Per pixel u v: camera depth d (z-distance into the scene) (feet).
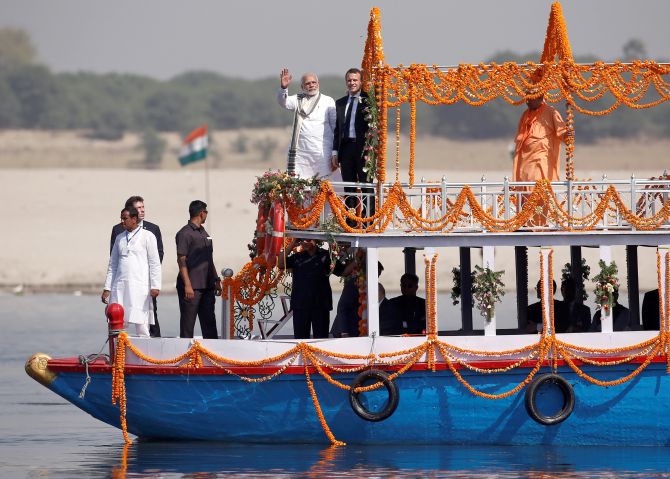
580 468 185.26
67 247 610.24
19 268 563.07
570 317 208.74
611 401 198.80
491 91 199.52
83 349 346.54
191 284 217.36
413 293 215.31
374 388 196.85
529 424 198.59
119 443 216.13
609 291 199.41
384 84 197.88
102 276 554.05
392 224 198.18
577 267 217.15
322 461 190.90
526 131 210.18
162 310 446.19
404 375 197.47
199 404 201.05
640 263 507.71
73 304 478.59
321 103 219.00
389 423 198.80
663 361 198.39
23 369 316.19
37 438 224.33
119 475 184.96
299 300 211.82
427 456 193.67
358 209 202.28
